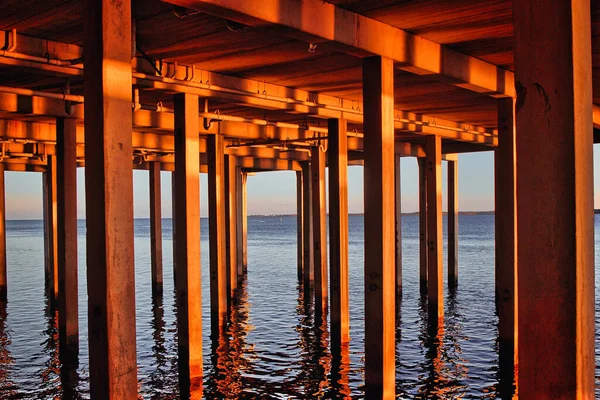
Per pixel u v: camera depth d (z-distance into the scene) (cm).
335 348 1309
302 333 1498
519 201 473
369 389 841
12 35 790
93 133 582
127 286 591
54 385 1095
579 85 457
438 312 1551
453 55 935
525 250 471
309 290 2169
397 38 834
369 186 839
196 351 1034
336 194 1321
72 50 880
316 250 1577
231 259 1942
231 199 2020
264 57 946
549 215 460
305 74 1070
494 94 1073
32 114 1184
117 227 583
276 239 6806
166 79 945
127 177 592
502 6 736
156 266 2228
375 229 837
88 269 588
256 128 1586
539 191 464
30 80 1045
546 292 462
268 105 1152
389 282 841
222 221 1513
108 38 577
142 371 1181
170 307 1950
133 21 755
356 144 1880
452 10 752
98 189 578
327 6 731
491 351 1301
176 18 748
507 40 886
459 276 2716
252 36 830
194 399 1007
